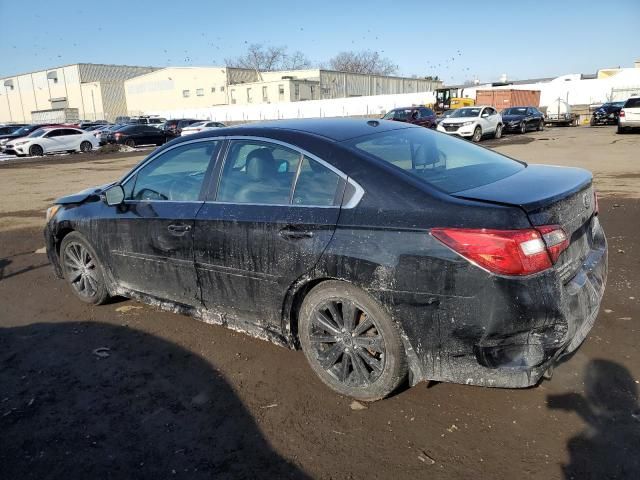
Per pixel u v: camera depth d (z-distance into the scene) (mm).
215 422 3055
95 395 3383
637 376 3277
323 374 3264
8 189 14156
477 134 25422
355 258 2910
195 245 3725
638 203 8414
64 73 88625
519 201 2676
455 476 2545
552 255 2648
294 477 2592
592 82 52562
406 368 2959
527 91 48781
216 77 77562
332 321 3186
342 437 2869
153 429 3012
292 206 3260
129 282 4395
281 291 3305
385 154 3238
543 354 2643
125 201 4332
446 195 2826
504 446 2732
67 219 4797
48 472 2689
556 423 2889
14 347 4109
